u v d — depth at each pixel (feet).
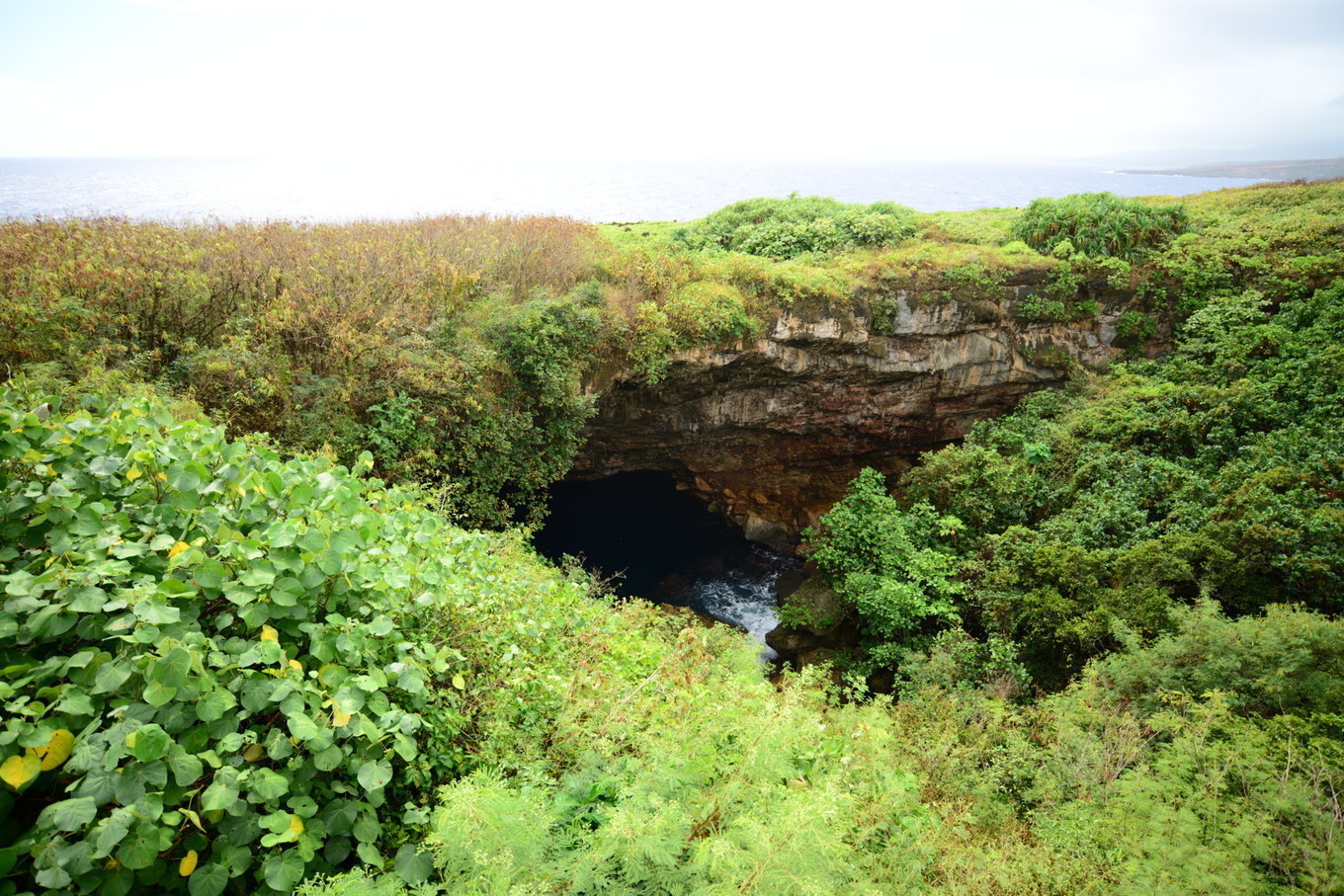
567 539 65.36
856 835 13.25
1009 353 58.39
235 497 12.85
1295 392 42.57
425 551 15.62
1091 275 57.41
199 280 30.63
